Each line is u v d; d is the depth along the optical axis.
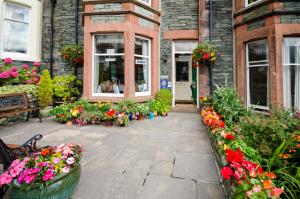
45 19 9.05
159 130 5.58
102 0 7.17
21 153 2.73
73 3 8.81
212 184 2.78
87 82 7.37
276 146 3.13
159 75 8.56
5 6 7.75
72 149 2.58
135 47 7.71
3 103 5.27
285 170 2.67
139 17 7.52
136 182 2.82
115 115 5.92
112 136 4.97
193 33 8.39
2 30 7.62
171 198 2.46
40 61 8.88
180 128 5.81
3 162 2.61
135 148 4.16
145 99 7.72
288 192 2.35
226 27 8.02
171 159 3.61
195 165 3.37
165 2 8.58
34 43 8.58
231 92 5.86
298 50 6.29
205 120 4.89
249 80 7.28
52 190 2.15
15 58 7.80
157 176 2.99
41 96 6.56
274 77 6.13
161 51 8.59
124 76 7.19
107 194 2.53
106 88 7.54
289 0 6.06
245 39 7.05
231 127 4.08
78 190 2.61
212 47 7.79
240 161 2.11
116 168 3.24
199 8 8.16
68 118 6.18
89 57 7.37
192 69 10.45
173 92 8.68
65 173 2.27
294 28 6.05
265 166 2.79
